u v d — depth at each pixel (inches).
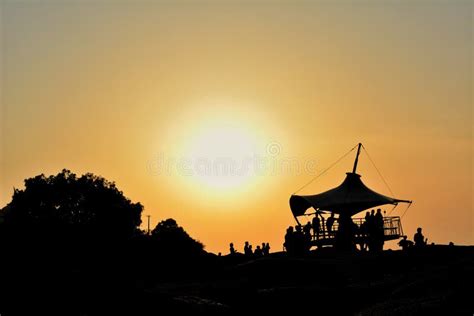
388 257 3147.1
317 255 3371.1
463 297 2332.7
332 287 2871.6
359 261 3139.8
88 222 4224.9
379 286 2763.3
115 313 2576.3
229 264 3700.8
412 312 2313.0
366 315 2472.9
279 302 2733.8
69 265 3607.3
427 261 3093.0
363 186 3597.4
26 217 4160.9
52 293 2662.4
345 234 3459.6
